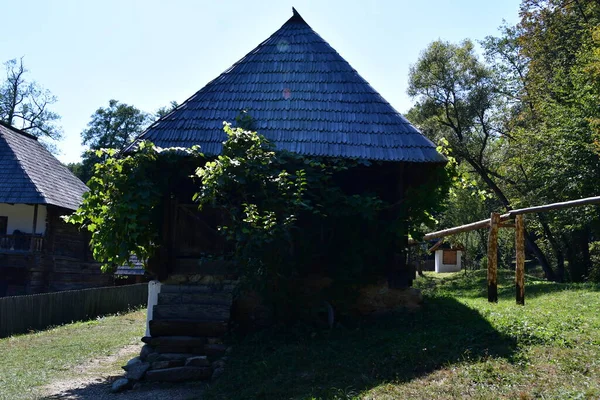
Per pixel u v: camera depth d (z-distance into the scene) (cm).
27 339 1491
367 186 1012
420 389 604
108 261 955
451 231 1116
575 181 1956
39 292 2438
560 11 2542
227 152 890
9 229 2480
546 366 633
